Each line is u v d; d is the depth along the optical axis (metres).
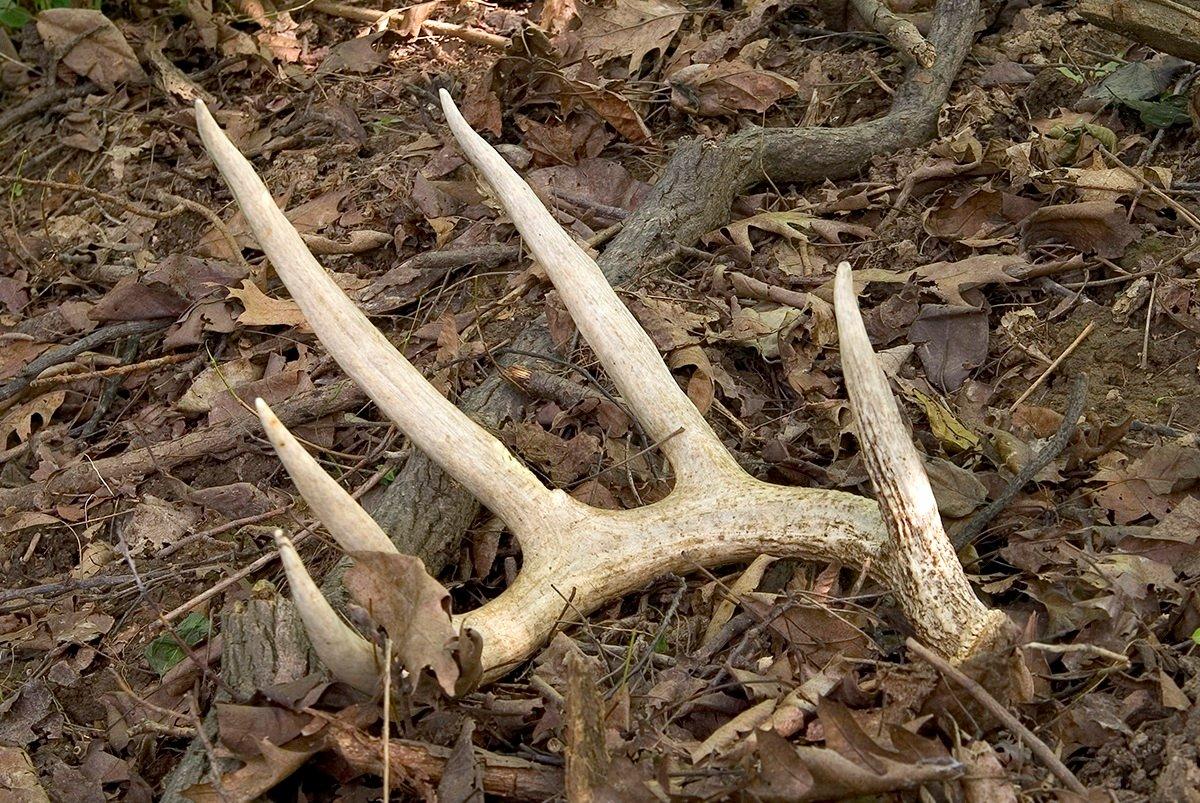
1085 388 2.54
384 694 1.91
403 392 2.23
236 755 2.00
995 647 1.95
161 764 2.40
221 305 3.57
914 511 1.99
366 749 1.96
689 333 3.04
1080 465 2.57
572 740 1.87
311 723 1.97
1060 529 2.36
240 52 4.63
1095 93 3.51
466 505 2.67
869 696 2.03
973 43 3.99
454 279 3.54
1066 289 2.99
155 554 2.94
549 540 2.29
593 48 4.16
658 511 2.33
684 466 2.39
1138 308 2.89
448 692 1.88
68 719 2.58
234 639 2.24
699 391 2.91
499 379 3.05
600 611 2.45
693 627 2.38
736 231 3.39
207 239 3.93
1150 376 2.76
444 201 3.73
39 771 2.47
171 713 2.27
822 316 2.99
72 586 2.83
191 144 4.35
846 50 4.09
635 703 2.16
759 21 4.13
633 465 2.77
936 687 1.96
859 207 3.43
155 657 2.63
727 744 2.01
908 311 3.02
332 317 2.18
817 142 3.54
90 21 4.62
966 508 2.43
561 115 3.86
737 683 2.15
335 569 2.56
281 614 2.26
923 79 3.70
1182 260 2.92
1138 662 2.09
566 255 2.48
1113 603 2.12
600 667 2.29
